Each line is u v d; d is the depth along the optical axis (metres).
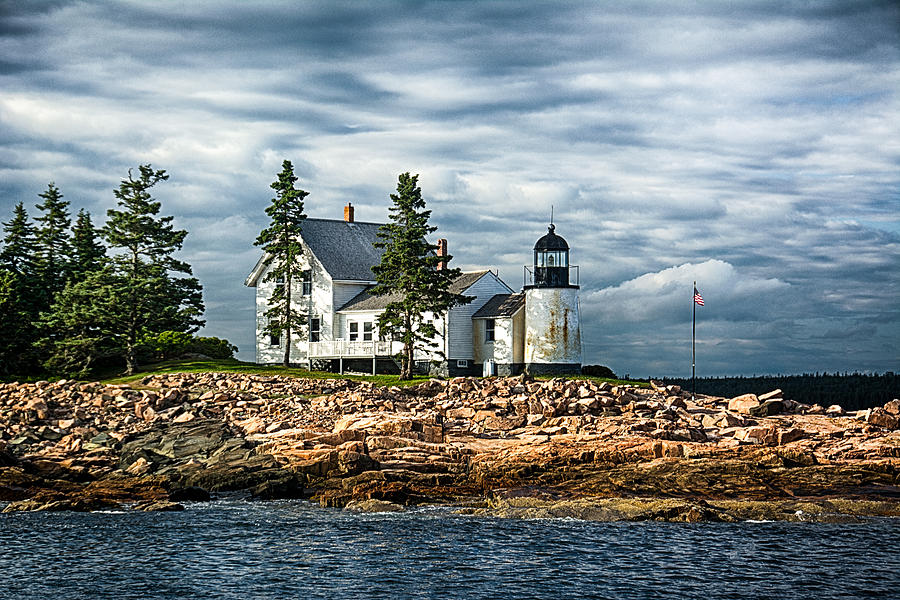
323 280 79.62
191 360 79.12
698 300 61.84
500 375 73.81
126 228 79.12
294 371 72.00
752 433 46.31
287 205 77.06
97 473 43.47
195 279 82.00
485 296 77.88
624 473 40.75
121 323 76.50
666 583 27.97
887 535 33.16
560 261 73.38
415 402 56.03
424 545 32.00
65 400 57.38
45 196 84.38
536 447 44.69
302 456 42.72
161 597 26.72
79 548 31.62
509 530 33.97
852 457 43.16
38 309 79.50
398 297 75.38
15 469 42.16
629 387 58.47
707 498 38.22
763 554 30.81
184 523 35.25
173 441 46.97
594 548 31.59
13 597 26.66
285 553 31.02
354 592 27.28
